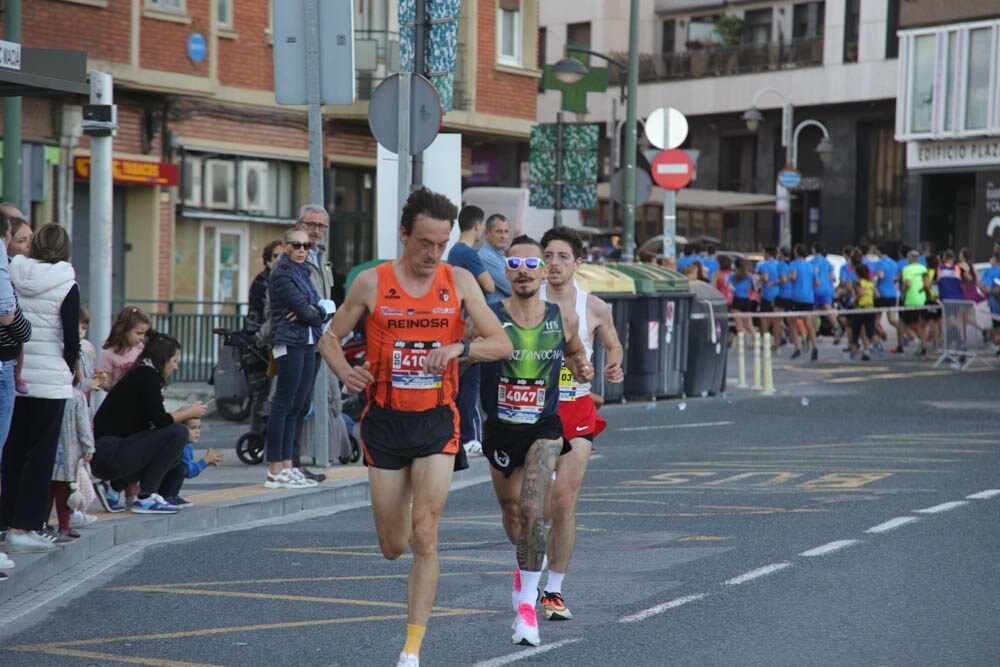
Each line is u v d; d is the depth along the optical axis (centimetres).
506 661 2338
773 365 9644
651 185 9312
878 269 10444
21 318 2808
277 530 3709
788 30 19375
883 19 18062
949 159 15688
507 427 2573
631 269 7425
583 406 2723
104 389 3681
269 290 4156
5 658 2392
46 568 3069
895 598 2762
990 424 6250
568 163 8106
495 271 4769
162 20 8056
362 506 4181
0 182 7344
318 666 2330
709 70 19838
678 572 3048
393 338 2305
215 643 2488
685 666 2288
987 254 15262
